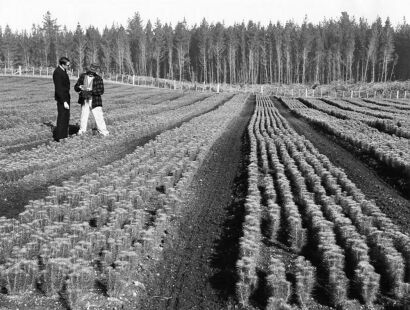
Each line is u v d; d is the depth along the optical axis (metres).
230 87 118.12
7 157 15.95
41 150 16.92
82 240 8.98
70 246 8.66
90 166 15.80
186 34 137.00
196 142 20.25
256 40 135.62
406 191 14.62
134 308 7.50
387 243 9.43
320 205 11.91
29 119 26.09
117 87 75.75
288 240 9.98
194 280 8.47
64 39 137.62
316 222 10.27
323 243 9.31
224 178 15.47
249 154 19.17
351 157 20.00
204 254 9.52
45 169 14.66
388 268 8.56
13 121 25.14
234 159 18.59
